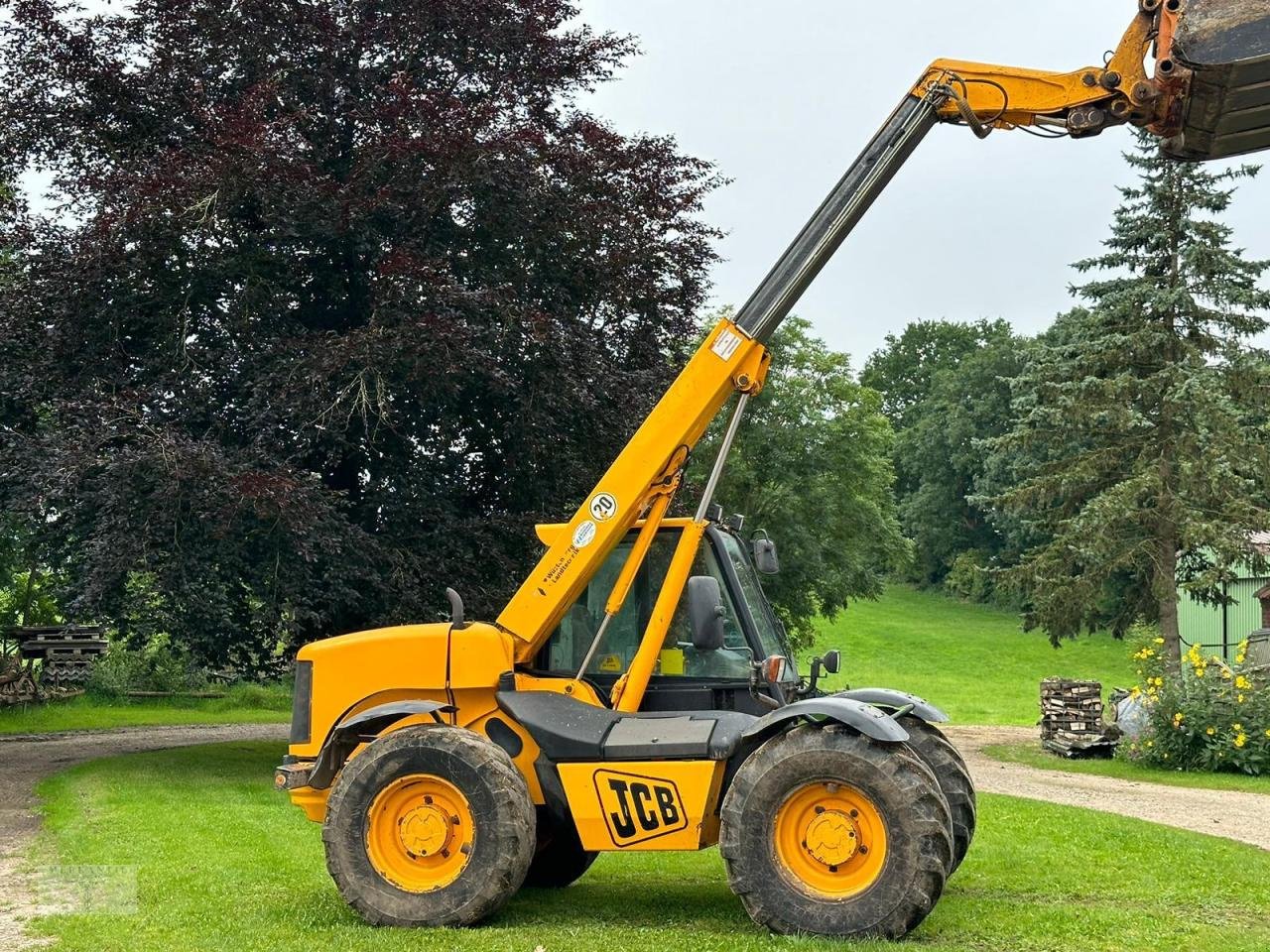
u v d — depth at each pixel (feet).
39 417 61.11
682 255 66.85
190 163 55.57
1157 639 85.66
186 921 24.80
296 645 63.36
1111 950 22.56
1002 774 63.62
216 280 58.49
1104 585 90.38
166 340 58.54
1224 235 85.76
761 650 27.53
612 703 27.30
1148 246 87.56
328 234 57.21
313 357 54.85
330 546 53.47
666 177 66.44
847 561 122.42
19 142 61.26
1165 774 62.69
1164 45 23.59
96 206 57.62
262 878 29.86
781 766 23.93
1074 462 89.86
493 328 55.93
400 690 27.81
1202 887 29.63
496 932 24.06
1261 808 49.32
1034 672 191.42
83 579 52.06
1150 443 87.35
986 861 32.99
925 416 295.07
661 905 27.37
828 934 23.25
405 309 55.31
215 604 56.49
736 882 23.91
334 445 58.34
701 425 28.17
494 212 58.44
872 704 28.43
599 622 28.25
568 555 27.91
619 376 61.72
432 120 57.11
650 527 28.17
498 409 61.36
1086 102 25.82
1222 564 83.82
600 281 62.13
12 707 96.63
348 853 25.46
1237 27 21.01
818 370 121.90
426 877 25.36
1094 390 86.07
